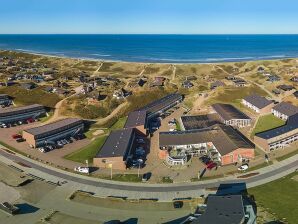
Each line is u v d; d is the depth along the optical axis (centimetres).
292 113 15888
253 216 8331
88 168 11325
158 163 11975
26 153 12888
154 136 14675
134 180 10762
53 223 8562
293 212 8694
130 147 12875
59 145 13612
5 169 11606
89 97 18725
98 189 10250
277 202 9188
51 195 9938
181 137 13238
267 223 8262
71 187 10394
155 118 16950
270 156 12181
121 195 9881
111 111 17775
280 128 13838
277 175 10769
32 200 9681
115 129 15225
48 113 17625
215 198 8762
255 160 11850
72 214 8956
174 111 18025
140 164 11875
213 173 11050
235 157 11706
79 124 15175
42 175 11181
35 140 13300
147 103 19175
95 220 8675
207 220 7762
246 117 15500
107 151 12081
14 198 9788
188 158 12256
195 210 8931
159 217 8712
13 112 16325
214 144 12581
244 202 9225
